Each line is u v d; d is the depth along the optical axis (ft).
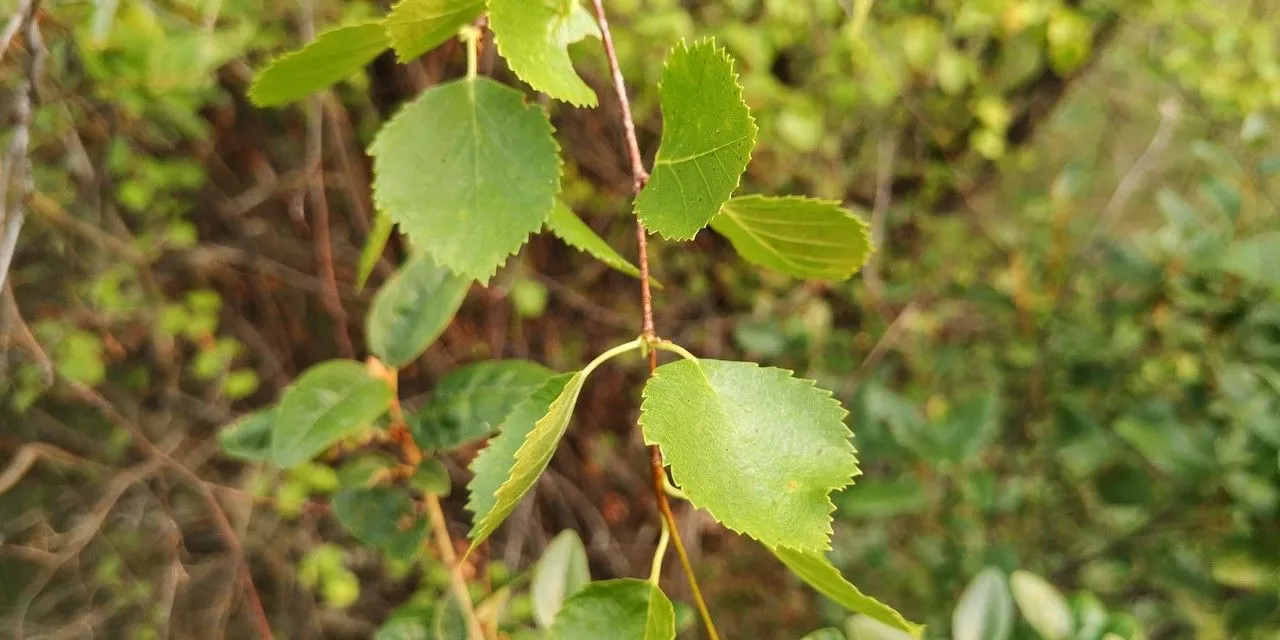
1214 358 1.28
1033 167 2.07
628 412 1.92
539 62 0.41
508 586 0.66
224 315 1.64
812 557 0.41
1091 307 1.53
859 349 1.77
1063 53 1.66
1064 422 1.38
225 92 1.39
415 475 0.61
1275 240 1.13
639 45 1.41
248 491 1.24
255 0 1.20
